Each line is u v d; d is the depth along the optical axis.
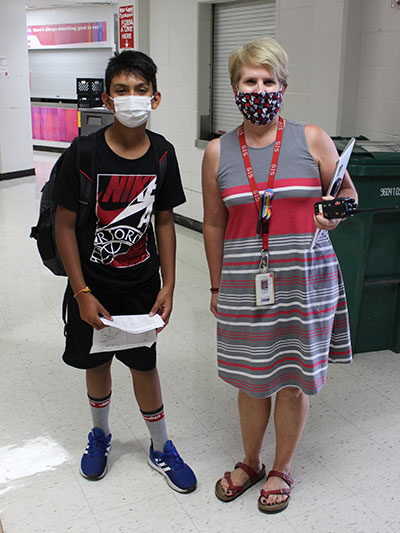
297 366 1.99
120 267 2.02
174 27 6.11
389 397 2.93
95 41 12.29
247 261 1.93
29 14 13.30
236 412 2.80
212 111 6.10
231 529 2.04
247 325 1.96
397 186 3.11
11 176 9.53
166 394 2.96
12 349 3.45
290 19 4.41
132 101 1.81
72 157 1.88
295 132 1.89
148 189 1.96
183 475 2.24
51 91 13.55
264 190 1.88
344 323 2.10
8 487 2.27
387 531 2.03
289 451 2.15
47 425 2.68
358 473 2.35
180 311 4.05
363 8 3.90
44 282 4.62
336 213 1.73
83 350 2.13
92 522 2.08
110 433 2.57
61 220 1.94
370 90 3.95
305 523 2.07
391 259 3.30
